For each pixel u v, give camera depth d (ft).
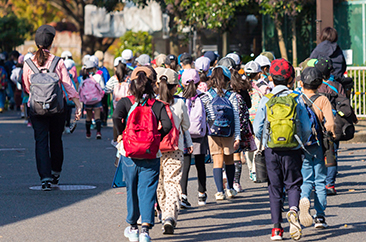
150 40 224.53
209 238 43.96
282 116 41.50
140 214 42.78
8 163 81.97
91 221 49.24
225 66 58.18
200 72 62.49
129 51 100.58
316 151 44.88
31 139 110.11
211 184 66.80
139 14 205.98
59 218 50.29
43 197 58.90
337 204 55.42
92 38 307.99
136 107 40.42
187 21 169.58
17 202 56.49
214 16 149.28
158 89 49.62
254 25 181.47
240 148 57.77
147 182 41.04
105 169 77.41
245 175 73.26
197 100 53.93
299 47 160.04
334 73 71.20
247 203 56.75
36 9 401.29
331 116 45.65
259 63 66.49
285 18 161.48
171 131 44.57
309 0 148.05
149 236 42.24
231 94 55.57
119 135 42.29
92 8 222.28
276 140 41.37
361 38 150.00
